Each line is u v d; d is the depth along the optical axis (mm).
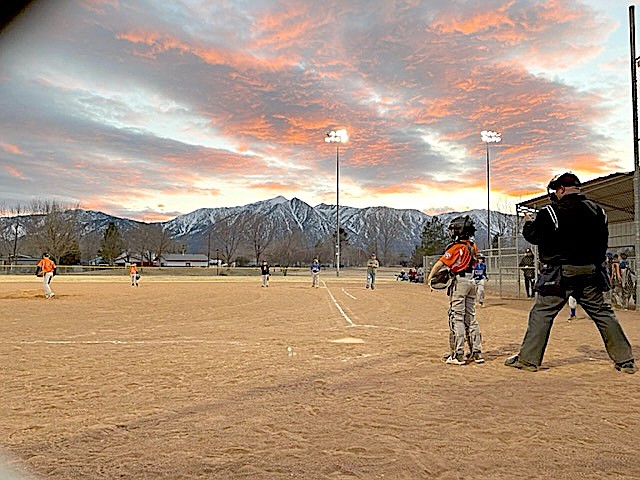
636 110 16062
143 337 10086
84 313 15289
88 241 94562
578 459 3715
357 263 107062
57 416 4785
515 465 3602
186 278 50062
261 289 30469
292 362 7379
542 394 5543
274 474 3455
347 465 3602
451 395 5508
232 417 4730
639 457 3756
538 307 6852
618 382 6102
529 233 6988
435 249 80938
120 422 4598
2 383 6117
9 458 3760
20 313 15289
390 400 5301
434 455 3785
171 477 3420
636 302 16469
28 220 80188
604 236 6762
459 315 7305
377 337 10023
